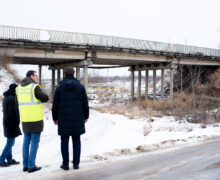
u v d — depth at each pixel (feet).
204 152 24.44
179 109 71.82
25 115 17.84
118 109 76.18
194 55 110.52
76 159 18.51
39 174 17.26
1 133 35.96
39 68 114.52
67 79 18.03
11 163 20.79
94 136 36.19
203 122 49.93
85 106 18.22
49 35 73.87
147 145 26.99
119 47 87.15
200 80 135.33
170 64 106.01
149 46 97.19
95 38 83.35
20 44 69.00
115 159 21.66
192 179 16.43
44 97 17.98
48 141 33.27
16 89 18.31
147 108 78.48
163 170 18.45
